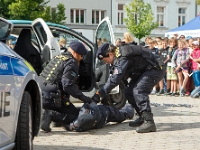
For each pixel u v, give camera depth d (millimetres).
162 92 18344
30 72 6020
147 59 8953
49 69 8891
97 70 11586
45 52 10578
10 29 5785
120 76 8703
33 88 6355
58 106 8758
